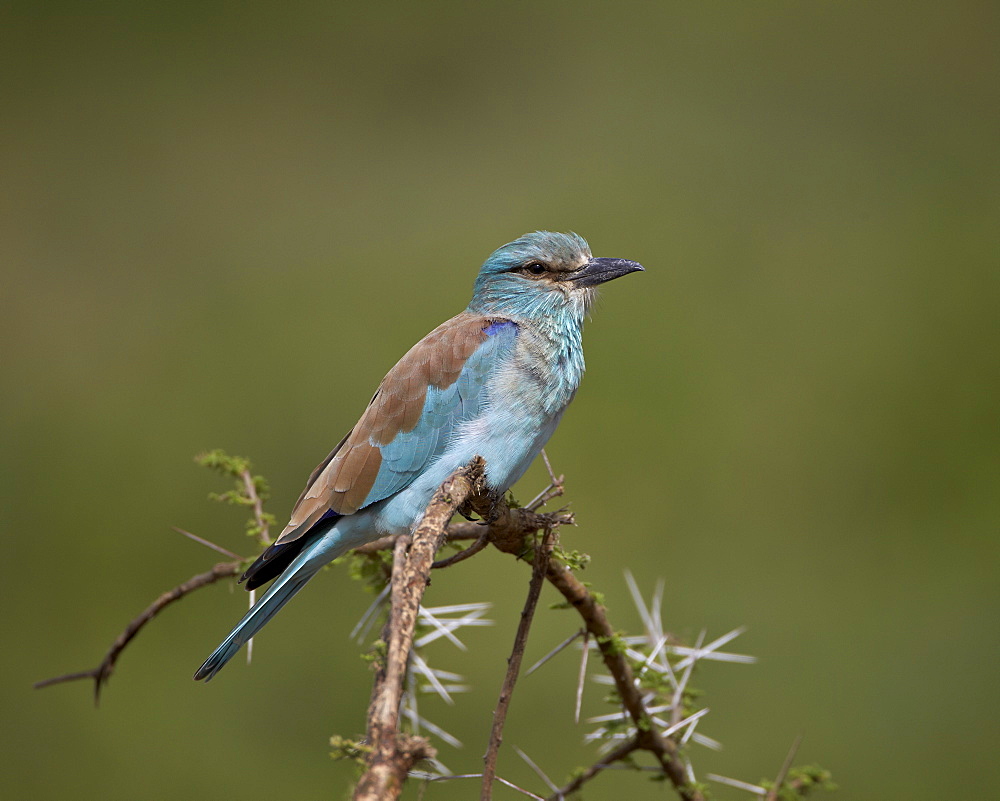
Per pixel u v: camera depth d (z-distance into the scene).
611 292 13.16
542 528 5.10
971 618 10.49
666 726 5.50
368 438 6.68
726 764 9.27
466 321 7.06
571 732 9.33
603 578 10.91
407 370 6.79
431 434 6.68
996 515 11.53
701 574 11.09
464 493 4.50
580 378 7.21
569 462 11.80
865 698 9.89
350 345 13.02
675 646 5.85
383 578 5.79
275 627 10.27
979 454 12.06
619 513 11.46
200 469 12.00
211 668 6.02
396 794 2.78
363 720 9.77
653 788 8.84
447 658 9.80
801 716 9.67
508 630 9.97
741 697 9.82
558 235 7.43
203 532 11.48
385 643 4.26
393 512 6.66
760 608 10.71
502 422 6.72
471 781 9.07
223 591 10.64
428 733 9.19
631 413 12.23
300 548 6.59
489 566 10.24
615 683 5.38
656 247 13.55
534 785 9.04
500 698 4.62
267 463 12.37
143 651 10.39
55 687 10.18
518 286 7.25
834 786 5.49
